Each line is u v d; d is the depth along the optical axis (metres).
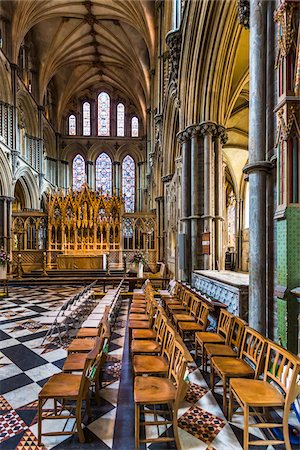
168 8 13.09
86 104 28.73
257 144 4.09
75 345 3.97
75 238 16.23
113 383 3.90
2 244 15.44
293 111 3.50
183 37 9.48
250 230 4.17
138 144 28.56
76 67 25.69
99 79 27.88
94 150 28.38
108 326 3.64
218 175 8.86
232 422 3.01
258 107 4.08
